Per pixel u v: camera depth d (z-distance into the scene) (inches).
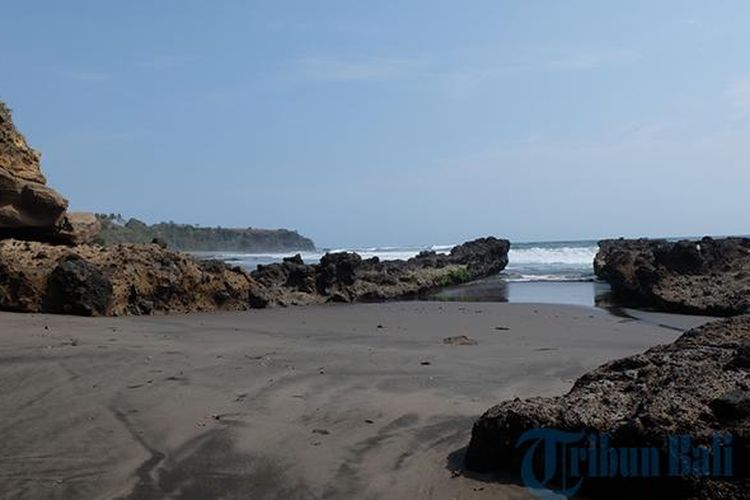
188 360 413.4
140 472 231.1
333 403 315.6
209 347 474.3
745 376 216.7
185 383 350.9
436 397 327.9
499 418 227.0
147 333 546.6
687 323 710.5
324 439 263.0
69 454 247.3
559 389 346.9
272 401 319.0
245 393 334.0
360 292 1091.3
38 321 580.4
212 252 3939.5
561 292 1162.6
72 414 293.3
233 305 865.5
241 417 291.1
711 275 936.3
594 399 226.8
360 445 256.1
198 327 616.4
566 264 2162.9
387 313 808.3
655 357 251.3
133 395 324.2
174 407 305.4
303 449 251.4
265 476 227.0
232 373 379.2
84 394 324.5
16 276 662.5
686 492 186.7
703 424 194.5
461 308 872.3
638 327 660.7
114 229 2581.2
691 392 211.2
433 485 217.5
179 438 263.9
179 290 805.2
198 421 285.3
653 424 199.2
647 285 914.1
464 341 539.5
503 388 349.1
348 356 446.9
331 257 1112.8
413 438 263.6
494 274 1654.8
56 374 360.5
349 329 635.5
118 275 747.4
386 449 251.1
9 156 767.7
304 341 534.6
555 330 632.4
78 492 215.2
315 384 356.2
